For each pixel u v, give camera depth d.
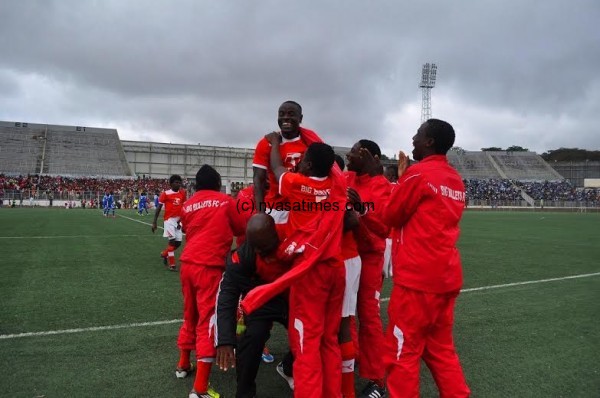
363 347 3.88
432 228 3.01
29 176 45.06
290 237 3.27
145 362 4.23
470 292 7.38
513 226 23.44
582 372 4.14
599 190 62.72
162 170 62.66
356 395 3.84
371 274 3.93
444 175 3.10
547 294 7.27
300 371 3.06
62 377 3.86
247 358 3.27
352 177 4.23
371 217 3.83
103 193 41.56
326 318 3.28
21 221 21.34
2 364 4.12
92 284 7.57
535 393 3.71
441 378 3.10
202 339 3.61
